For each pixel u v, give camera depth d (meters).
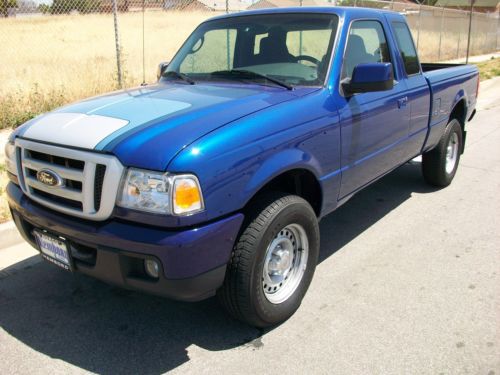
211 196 2.55
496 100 12.33
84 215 2.67
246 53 3.99
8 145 3.26
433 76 5.04
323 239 4.52
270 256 3.02
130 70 10.41
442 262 4.02
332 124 3.35
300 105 3.17
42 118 3.18
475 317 3.24
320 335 3.07
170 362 2.86
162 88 3.70
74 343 3.04
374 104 3.84
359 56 3.88
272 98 3.18
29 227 3.18
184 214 2.46
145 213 2.49
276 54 3.82
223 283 2.82
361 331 3.11
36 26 13.70
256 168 2.77
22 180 3.08
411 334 3.07
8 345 3.02
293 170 3.15
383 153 4.16
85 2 11.59
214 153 2.57
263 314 2.97
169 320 3.27
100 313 3.36
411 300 3.46
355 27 3.87
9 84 8.67
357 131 3.66
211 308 3.41
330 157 3.40
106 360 2.88
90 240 2.64
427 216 5.03
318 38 3.70
